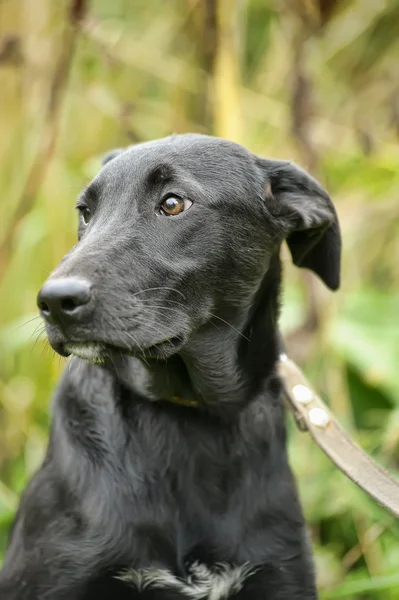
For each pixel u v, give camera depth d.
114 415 4.46
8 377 7.59
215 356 4.41
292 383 4.77
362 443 6.77
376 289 8.69
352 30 8.38
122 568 4.26
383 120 8.30
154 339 4.00
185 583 4.32
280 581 4.46
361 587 5.33
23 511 4.51
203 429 4.47
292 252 4.91
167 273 4.08
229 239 4.32
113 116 7.52
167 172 4.21
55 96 6.38
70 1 6.19
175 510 4.37
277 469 4.58
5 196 7.41
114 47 7.33
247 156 4.60
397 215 7.98
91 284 3.80
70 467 4.37
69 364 4.64
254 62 9.15
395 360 7.32
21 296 7.54
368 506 6.16
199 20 7.21
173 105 7.64
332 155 7.75
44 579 4.25
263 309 4.59
